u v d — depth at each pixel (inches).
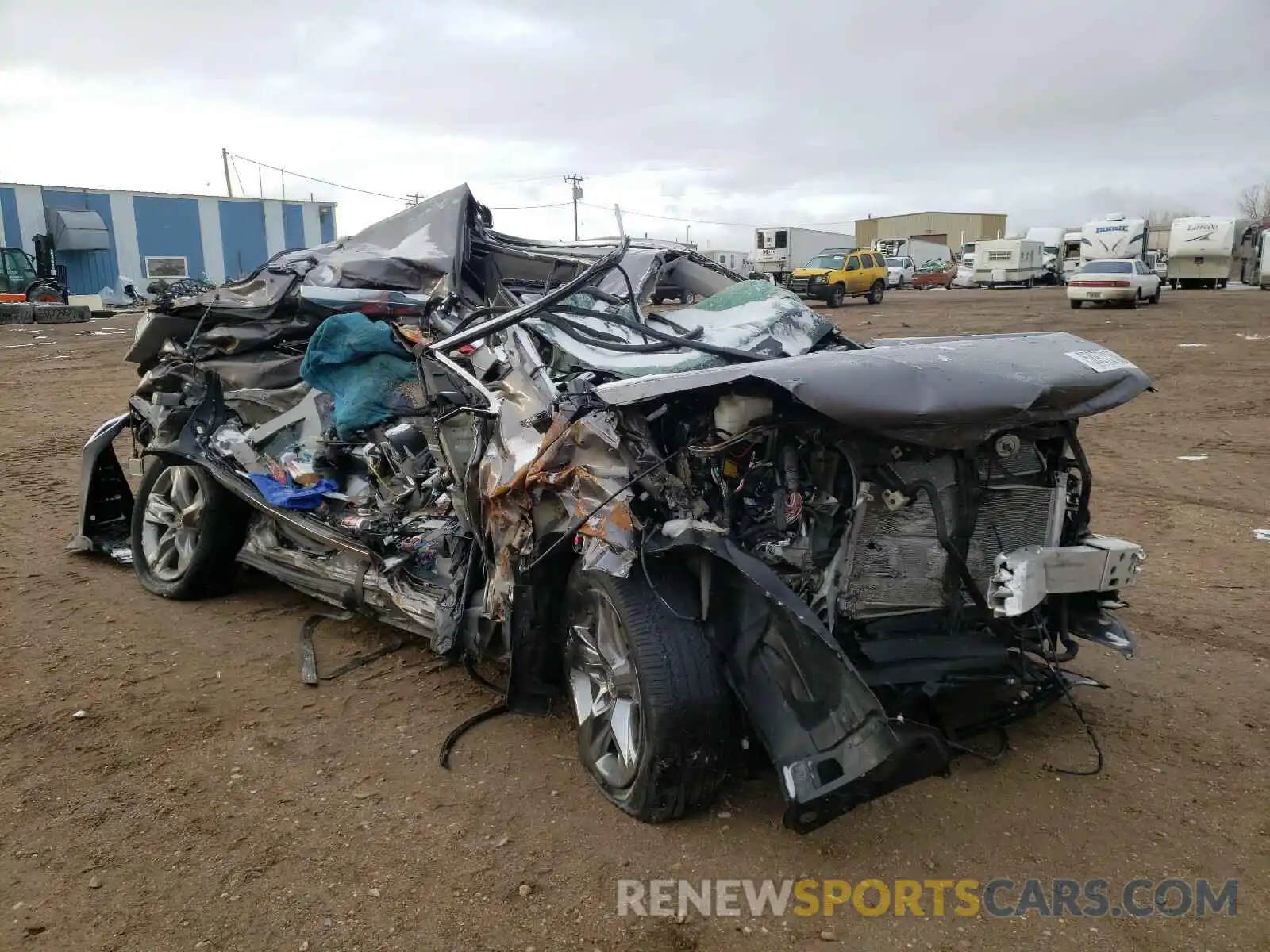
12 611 200.5
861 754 103.1
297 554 187.8
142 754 139.9
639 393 120.5
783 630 112.1
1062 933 102.0
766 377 113.7
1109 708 154.2
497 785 131.6
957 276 1814.7
